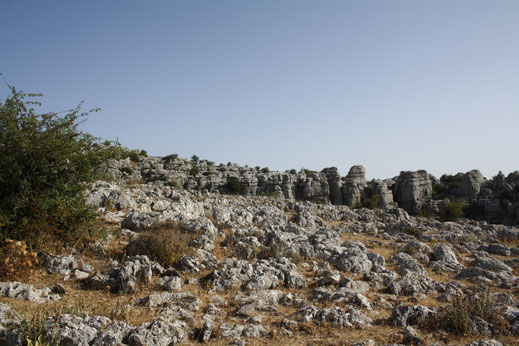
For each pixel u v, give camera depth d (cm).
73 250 1238
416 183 8100
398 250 1808
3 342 664
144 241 1282
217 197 3334
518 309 955
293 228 1908
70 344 650
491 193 8012
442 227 2669
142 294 1000
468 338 799
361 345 739
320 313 902
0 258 1003
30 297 892
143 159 8769
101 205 1838
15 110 1207
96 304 909
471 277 1338
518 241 2261
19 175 1176
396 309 913
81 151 1329
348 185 8619
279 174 8825
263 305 963
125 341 707
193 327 810
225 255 1417
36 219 1198
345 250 1586
